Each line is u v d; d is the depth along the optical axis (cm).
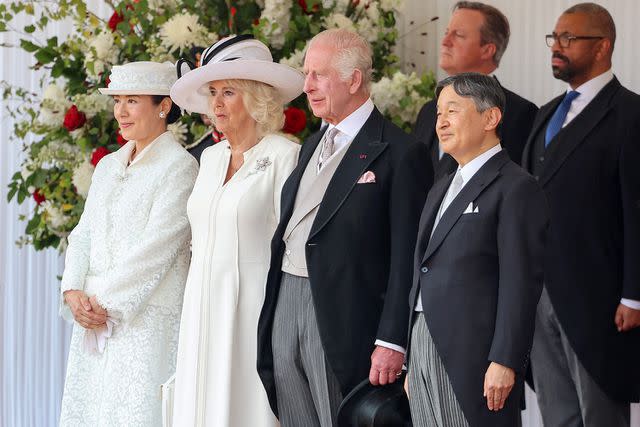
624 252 1543
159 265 1605
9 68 2384
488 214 1217
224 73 1512
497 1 2038
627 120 1562
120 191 1662
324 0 1997
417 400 1273
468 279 1219
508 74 2036
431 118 1780
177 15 1819
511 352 1167
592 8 1617
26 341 2450
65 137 1938
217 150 1595
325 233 1377
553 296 1576
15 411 2464
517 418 1214
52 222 1955
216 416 1488
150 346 1611
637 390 1561
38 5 2348
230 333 1492
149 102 1667
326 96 1405
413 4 2172
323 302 1365
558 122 1631
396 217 1355
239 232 1506
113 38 1894
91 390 1670
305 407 1430
